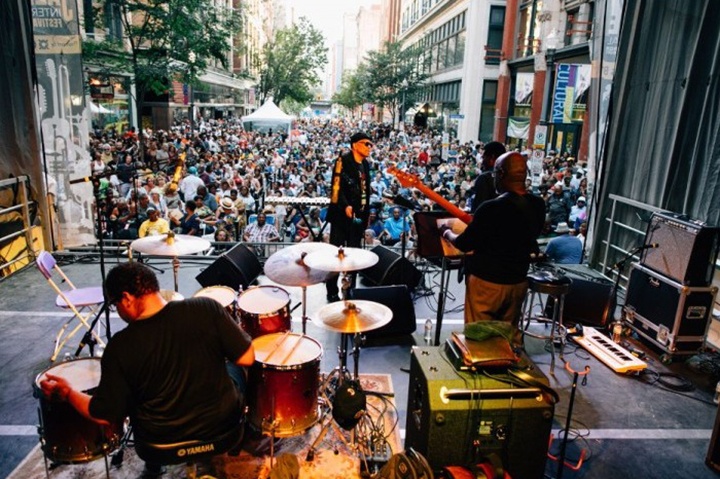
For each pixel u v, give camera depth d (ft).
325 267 11.43
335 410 9.48
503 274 10.74
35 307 17.90
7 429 11.28
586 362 15.03
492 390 8.51
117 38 48.29
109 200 26.48
